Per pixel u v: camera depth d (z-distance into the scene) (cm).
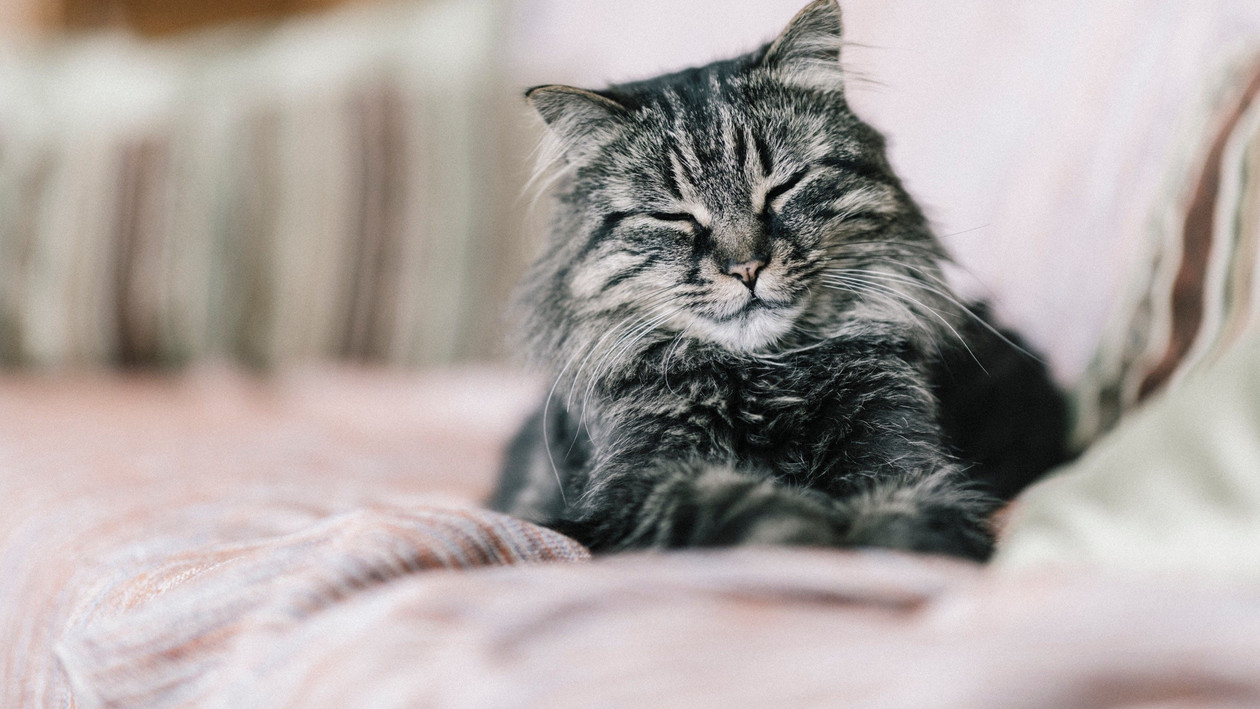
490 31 309
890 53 196
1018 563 83
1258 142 138
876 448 126
